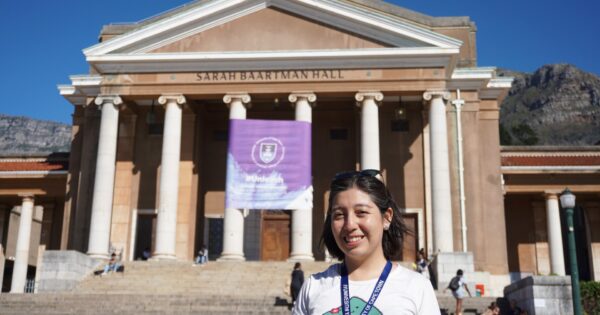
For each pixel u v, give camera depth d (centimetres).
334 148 3581
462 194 3198
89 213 3303
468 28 3691
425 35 3098
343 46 3181
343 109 3584
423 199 3350
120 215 3431
